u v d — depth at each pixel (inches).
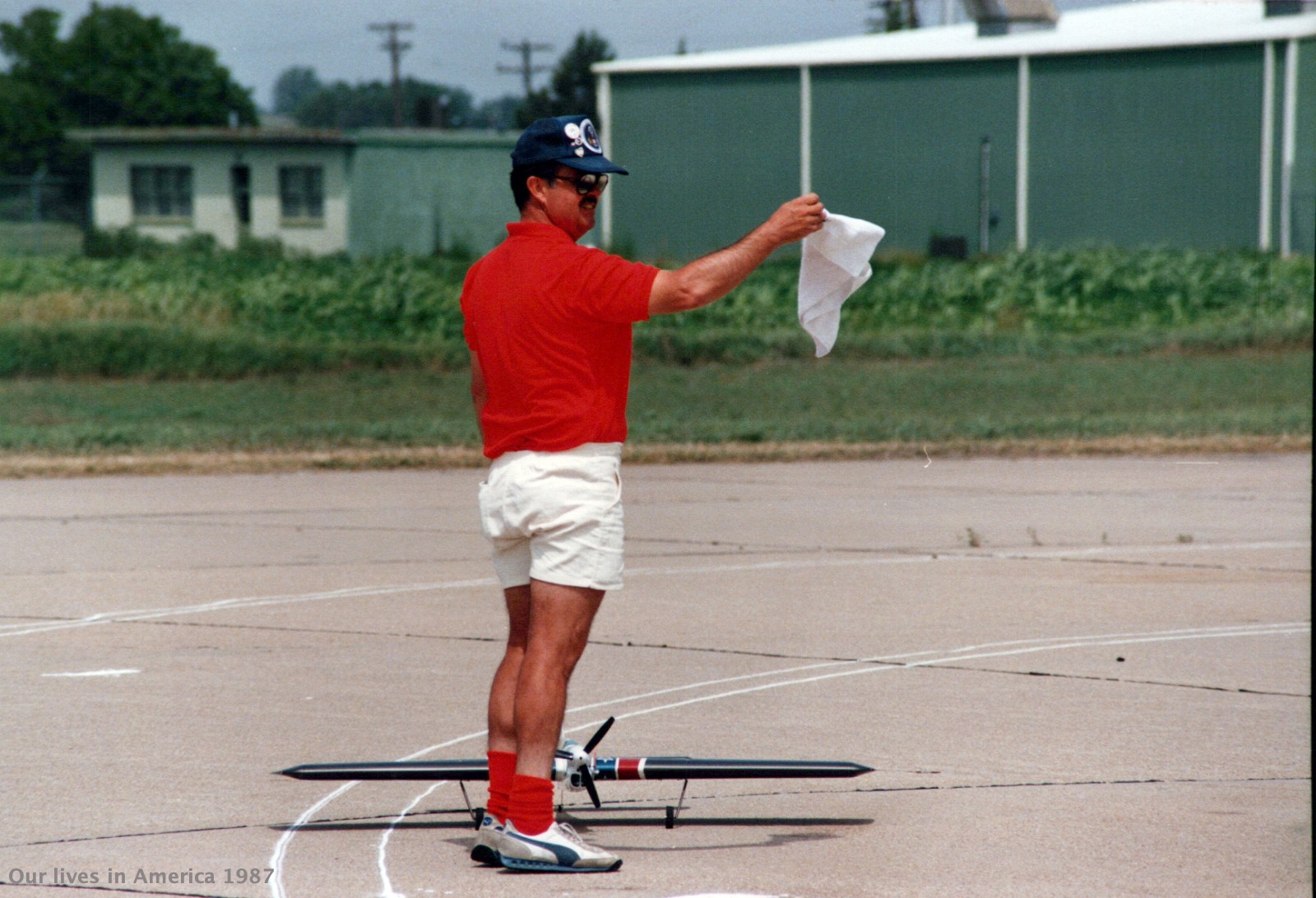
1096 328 4473.4
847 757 802.8
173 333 3983.8
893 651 1063.0
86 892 600.4
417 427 2736.2
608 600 1252.5
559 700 626.8
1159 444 2421.3
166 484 2081.7
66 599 1266.0
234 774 773.3
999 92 6112.2
